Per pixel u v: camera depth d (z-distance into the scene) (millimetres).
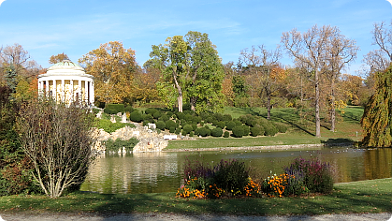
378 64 49250
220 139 48469
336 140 50875
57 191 13438
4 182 13289
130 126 44938
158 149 42000
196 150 42469
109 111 51688
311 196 13227
